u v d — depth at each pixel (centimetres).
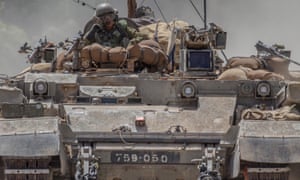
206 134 2402
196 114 2525
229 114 2527
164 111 2530
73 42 2891
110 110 2522
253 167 2334
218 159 2353
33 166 2317
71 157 2378
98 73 2780
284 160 2292
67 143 2364
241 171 2353
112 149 2362
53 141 2291
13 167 2314
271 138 2319
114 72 2783
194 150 2367
